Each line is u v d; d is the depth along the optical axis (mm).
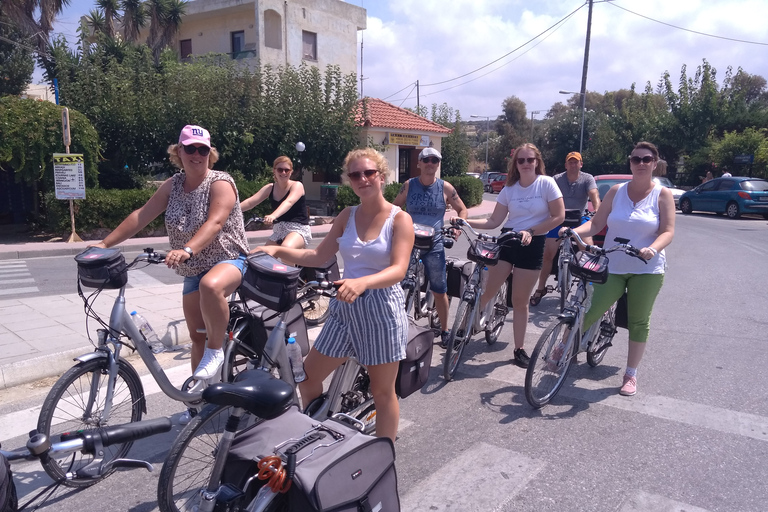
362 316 2990
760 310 7531
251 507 2121
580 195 7184
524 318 5238
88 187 14562
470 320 5031
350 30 28875
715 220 21078
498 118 69938
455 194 5531
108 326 3295
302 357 3639
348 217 3160
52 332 5742
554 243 7211
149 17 27031
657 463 3617
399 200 5668
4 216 16297
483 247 4793
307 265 3287
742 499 3227
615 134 37812
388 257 3010
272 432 2488
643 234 4559
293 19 26078
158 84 17828
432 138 24781
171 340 5754
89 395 3225
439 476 3463
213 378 3578
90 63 17734
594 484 3377
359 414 3457
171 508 2695
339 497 2170
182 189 3705
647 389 4832
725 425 4148
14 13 23719
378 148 21531
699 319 7066
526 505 3170
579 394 4727
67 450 2092
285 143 18797
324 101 20016
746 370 5270
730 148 30219
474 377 5102
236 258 3738
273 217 5758
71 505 3146
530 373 4230
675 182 34625
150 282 9133
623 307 4938
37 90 27766
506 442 3893
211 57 20156
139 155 17156
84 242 13414
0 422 4062
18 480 3354
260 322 3639
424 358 3570
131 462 2303
